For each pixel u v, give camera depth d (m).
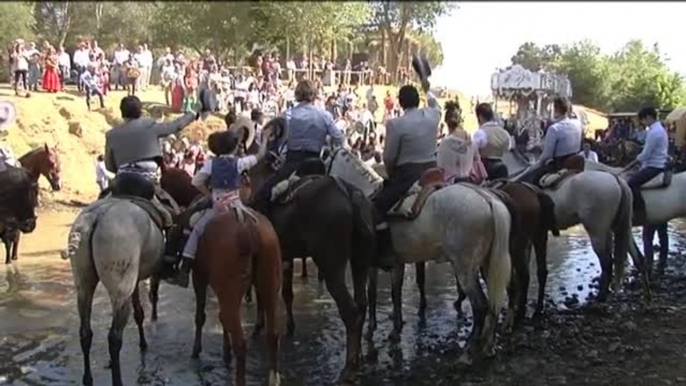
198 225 6.33
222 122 26.02
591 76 49.62
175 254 6.81
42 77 26.53
